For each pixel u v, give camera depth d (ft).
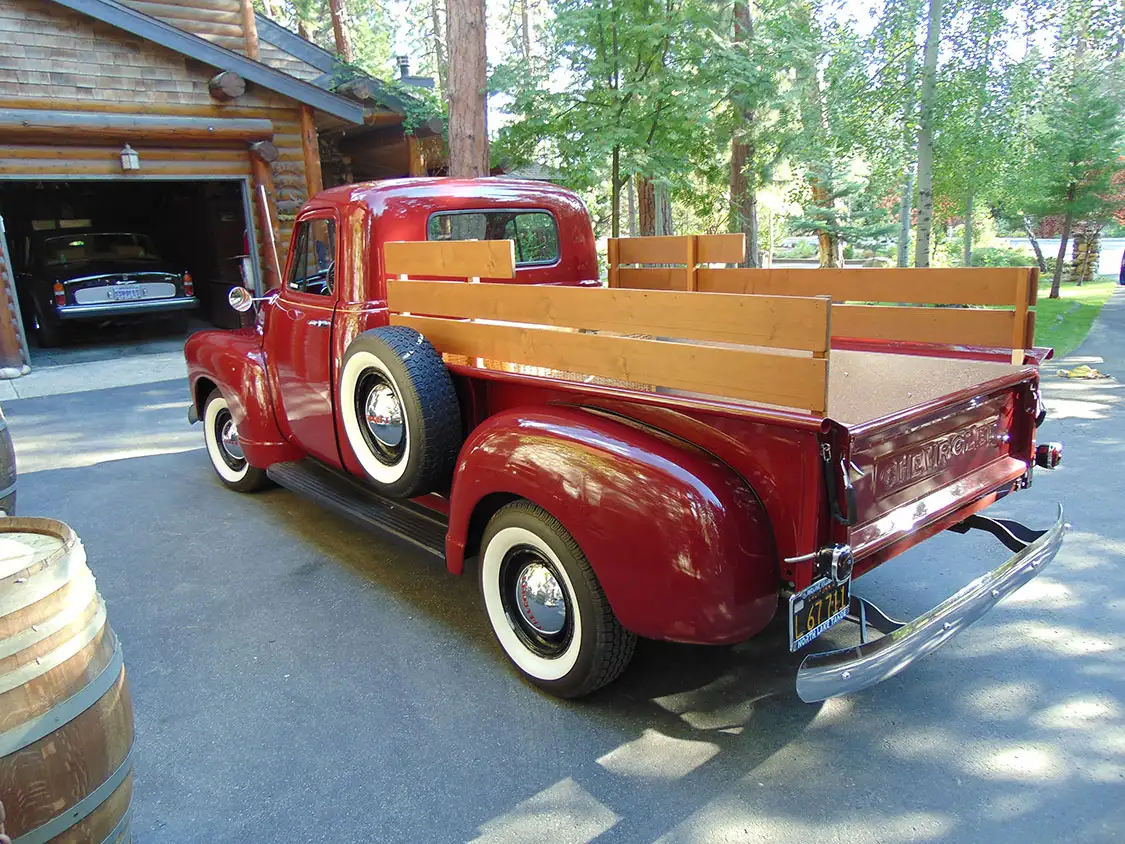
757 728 8.77
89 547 14.67
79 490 18.11
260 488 17.57
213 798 7.98
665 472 7.63
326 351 12.66
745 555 7.47
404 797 7.90
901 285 11.33
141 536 15.17
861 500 7.65
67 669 5.87
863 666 7.33
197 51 32.09
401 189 12.31
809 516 7.19
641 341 8.05
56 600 5.84
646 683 9.75
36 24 29.91
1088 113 50.67
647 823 7.41
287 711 9.41
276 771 8.35
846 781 7.86
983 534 13.65
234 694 9.80
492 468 9.10
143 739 8.95
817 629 7.27
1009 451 10.16
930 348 11.25
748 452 7.59
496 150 31.73
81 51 30.94
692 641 7.72
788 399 6.97
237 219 38.68
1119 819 7.19
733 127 35.86
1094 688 9.18
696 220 48.67
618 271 15.49
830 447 6.95
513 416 9.23
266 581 13.01
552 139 30.89
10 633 5.56
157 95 32.76
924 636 7.76
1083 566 12.16
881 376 10.16
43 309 37.70
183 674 10.28
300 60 42.50
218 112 34.19
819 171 45.50
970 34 29.84
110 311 36.63
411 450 10.05
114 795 6.35
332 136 44.11
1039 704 8.93
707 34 29.04
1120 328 36.24
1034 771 7.87
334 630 11.32
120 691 6.46
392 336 10.32
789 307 6.81
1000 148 32.50
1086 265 70.38
